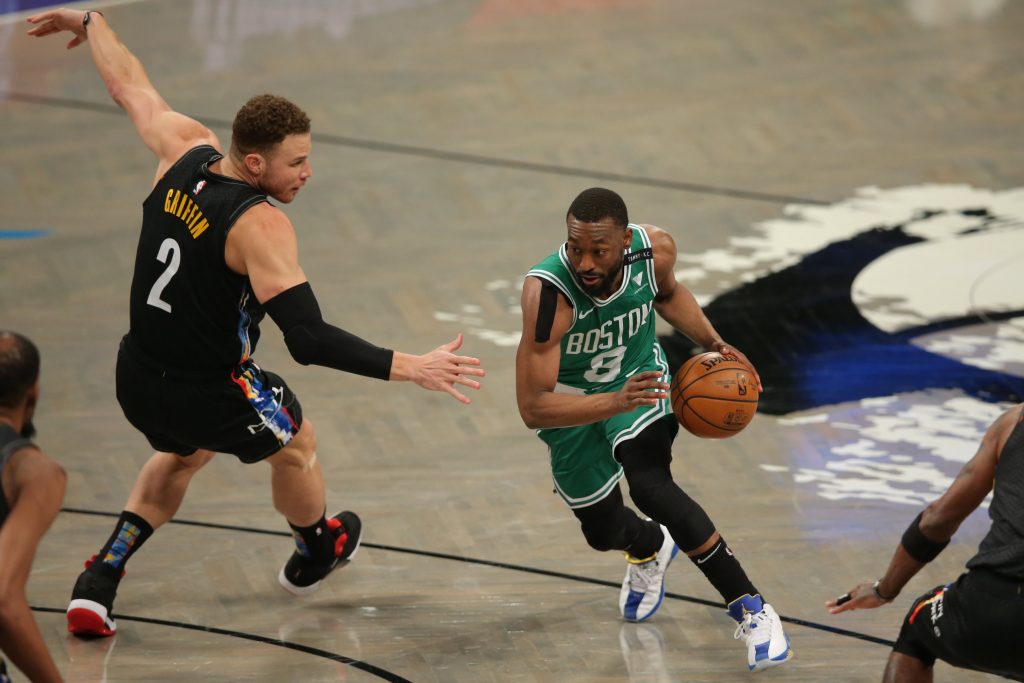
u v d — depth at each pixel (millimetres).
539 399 12688
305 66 34812
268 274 12516
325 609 14680
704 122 30906
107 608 13992
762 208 26625
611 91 32812
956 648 10688
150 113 14039
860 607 11750
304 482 14242
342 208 27016
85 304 23438
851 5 38531
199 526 16625
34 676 9477
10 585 9219
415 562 15711
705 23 37469
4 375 9688
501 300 23297
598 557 15797
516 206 27016
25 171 28844
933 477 17469
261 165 12672
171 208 12922
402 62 35062
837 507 16750
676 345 21375
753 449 18312
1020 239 24984
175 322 12984
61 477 9641
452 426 19359
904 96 32250
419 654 13680
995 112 31250
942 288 23094
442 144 30031
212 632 14172
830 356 20906
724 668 13344
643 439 13297
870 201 26875
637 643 13883
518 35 37031
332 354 12438
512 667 13422
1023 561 10273
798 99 32094
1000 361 20625
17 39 37125
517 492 17406
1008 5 38531
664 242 13516
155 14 39594
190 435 13430
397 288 23703
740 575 13062
